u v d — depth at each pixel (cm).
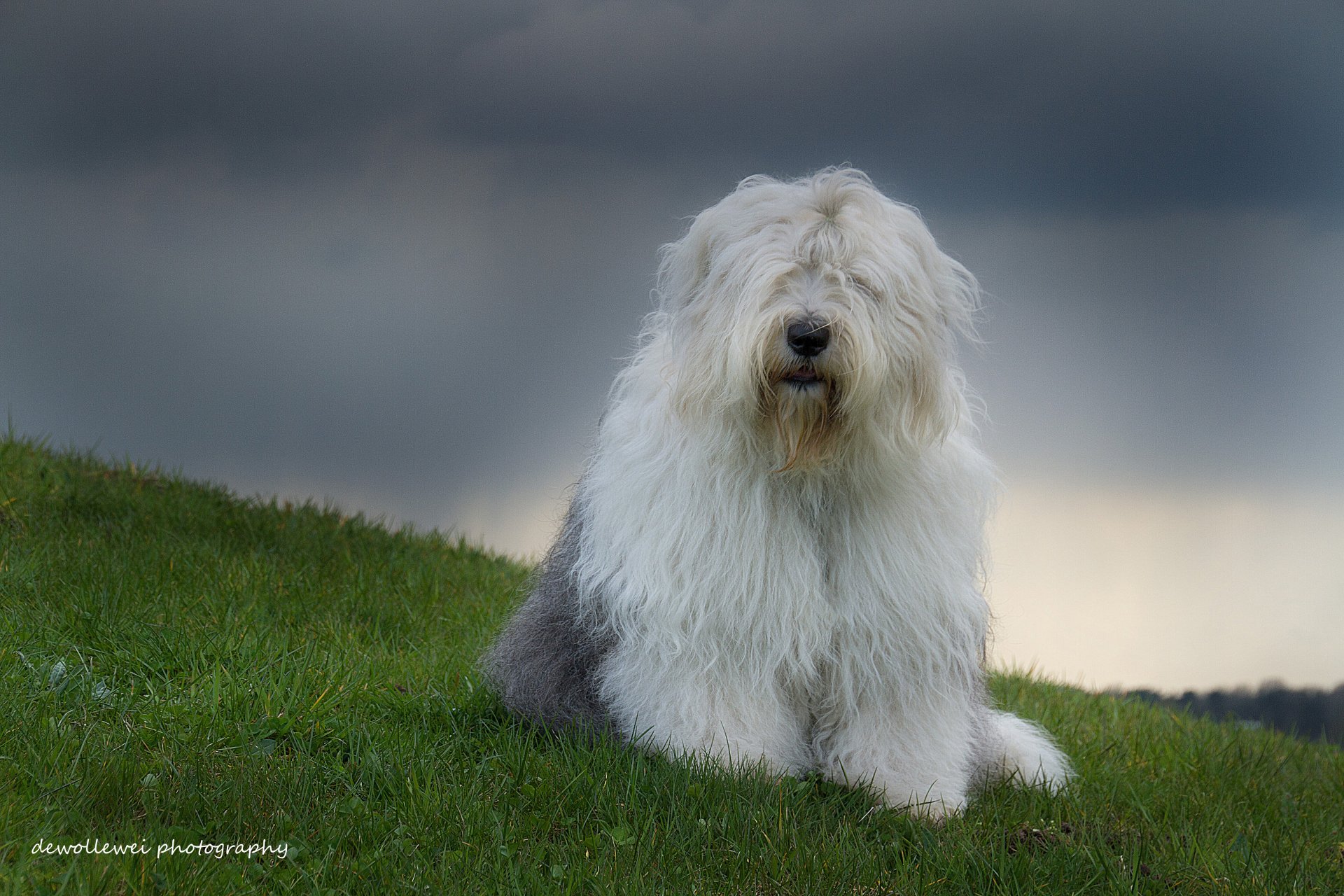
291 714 551
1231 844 537
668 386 506
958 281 517
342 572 870
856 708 540
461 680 650
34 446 1096
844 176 499
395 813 461
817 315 455
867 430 475
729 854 454
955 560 516
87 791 430
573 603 574
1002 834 503
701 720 527
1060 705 924
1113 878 462
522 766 511
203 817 439
